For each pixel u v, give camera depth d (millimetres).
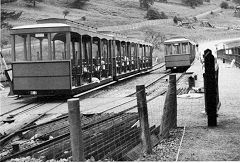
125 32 95938
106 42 25047
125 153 7844
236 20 155125
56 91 18547
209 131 9750
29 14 96312
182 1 185000
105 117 12398
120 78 28422
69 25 18359
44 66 18688
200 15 160000
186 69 39656
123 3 151125
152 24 115562
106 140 8742
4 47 61719
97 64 23078
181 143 8594
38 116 13648
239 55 35406
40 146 8547
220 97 16391
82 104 17094
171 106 9977
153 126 10195
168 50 38938
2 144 9539
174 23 124062
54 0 127688
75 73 19469
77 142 6184
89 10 128125
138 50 35750
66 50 18406
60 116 13492
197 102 15258
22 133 10609
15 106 17406
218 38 110312
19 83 19078
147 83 25844
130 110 13867
